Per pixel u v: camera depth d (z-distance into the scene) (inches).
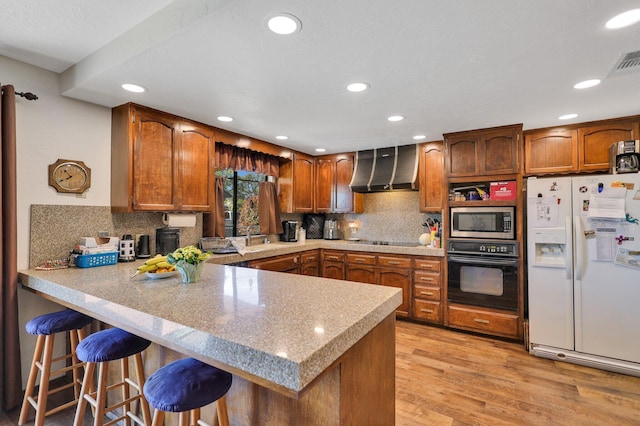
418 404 84.2
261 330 43.4
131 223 108.4
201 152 119.6
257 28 59.4
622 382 95.3
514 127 125.4
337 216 195.8
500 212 128.4
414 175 152.7
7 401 79.5
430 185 153.3
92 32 70.6
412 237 172.9
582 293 106.3
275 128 129.6
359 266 161.6
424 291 144.1
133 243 103.9
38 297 89.0
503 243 126.8
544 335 112.4
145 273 82.5
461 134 135.5
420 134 140.0
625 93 91.9
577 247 106.5
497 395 88.6
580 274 106.1
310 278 79.8
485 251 130.0
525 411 81.2
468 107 104.2
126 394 69.0
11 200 79.6
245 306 55.0
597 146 119.3
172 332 46.6
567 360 108.1
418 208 171.8
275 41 64.0
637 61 72.5
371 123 122.6
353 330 45.9
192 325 45.2
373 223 183.6
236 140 136.7
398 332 136.9
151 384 45.9
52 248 90.9
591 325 105.2
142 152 100.9
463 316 134.6
